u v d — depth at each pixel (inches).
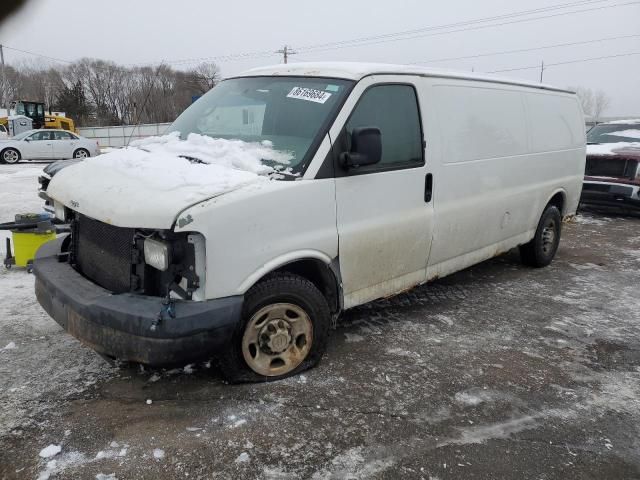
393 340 172.1
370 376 147.6
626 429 128.6
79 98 2199.8
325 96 147.3
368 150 138.3
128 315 113.3
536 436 124.1
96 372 144.3
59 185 145.1
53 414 125.0
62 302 125.1
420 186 167.6
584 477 111.2
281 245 130.5
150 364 114.7
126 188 123.6
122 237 124.2
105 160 146.6
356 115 146.9
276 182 130.3
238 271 123.0
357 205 148.2
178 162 133.9
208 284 118.9
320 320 144.4
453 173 180.4
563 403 138.7
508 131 210.4
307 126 143.4
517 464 114.1
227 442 116.9
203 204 116.5
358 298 156.9
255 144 145.4
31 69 2470.5
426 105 169.2
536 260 258.2
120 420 123.3
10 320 177.0
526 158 223.5
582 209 448.8
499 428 126.6
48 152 878.4
